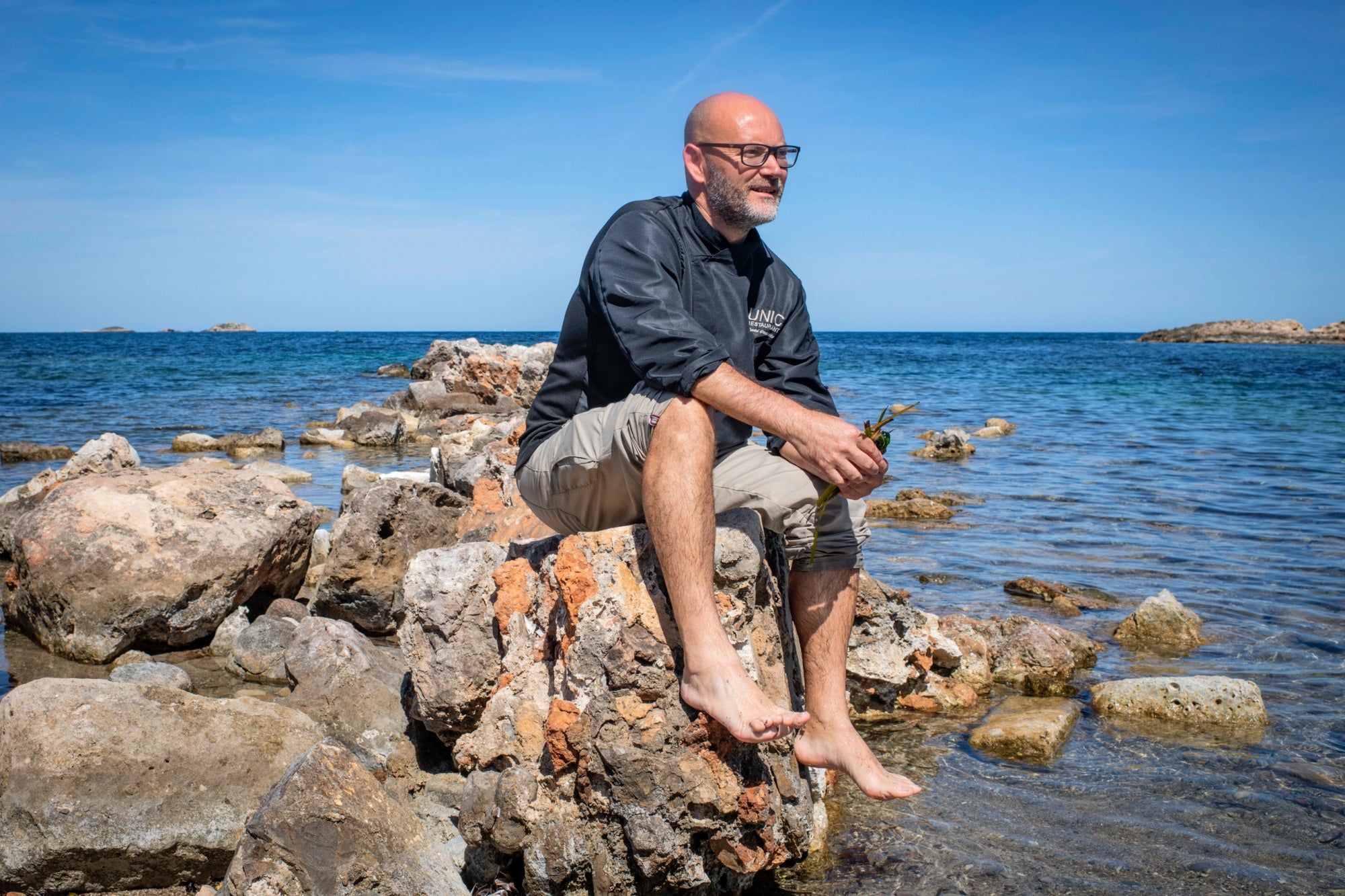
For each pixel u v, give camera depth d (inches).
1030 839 134.5
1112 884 122.9
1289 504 419.2
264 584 235.1
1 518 307.9
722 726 108.6
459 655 137.9
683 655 111.7
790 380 129.4
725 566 113.0
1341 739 172.9
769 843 112.3
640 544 115.8
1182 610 236.2
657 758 107.7
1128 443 663.1
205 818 121.8
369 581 219.8
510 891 115.5
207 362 1768.0
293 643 170.1
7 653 208.4
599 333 119.1
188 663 205.2
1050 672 207.9
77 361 1754.4
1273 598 269.9
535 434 126.7
